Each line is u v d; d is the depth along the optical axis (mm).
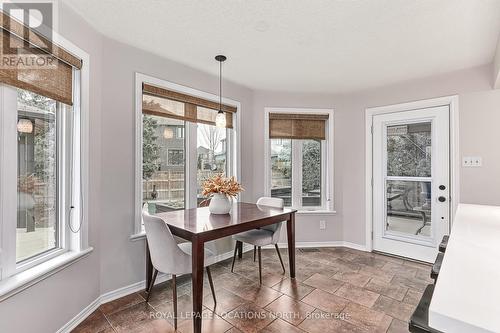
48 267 1654
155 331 1859
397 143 3412
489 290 742
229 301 2268
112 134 2260
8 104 1501
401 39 2258
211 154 3307
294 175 3861
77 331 1854
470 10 1829
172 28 2107
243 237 2697
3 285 1411
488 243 1223
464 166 2859
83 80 1983
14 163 1541
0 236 1473
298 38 2254
